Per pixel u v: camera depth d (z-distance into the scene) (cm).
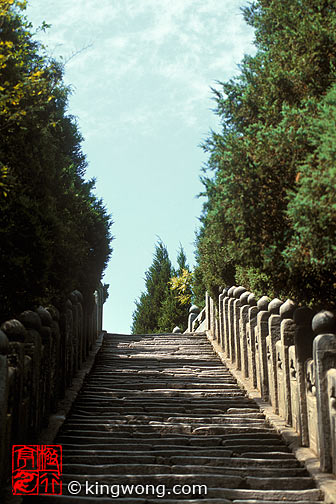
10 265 805
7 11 838
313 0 799
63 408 977
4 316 878
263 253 746
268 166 734
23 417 693
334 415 650
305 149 706
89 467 705
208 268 1723
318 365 673
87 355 1543
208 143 791
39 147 937
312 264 685
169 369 1437
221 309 1691
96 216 1561
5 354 582
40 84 875
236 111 838
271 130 720
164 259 3862
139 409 1048
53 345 953
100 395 1164
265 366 1070
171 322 3428
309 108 709
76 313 1301
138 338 1917
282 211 733
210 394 1172
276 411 976
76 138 1634
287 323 914
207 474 696
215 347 1692
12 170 868
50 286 1019
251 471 703
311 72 779
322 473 666
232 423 959
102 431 892
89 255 1527
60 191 1118
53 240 908
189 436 875
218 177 777
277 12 826
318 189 627
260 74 824
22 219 827
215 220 795
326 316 691
